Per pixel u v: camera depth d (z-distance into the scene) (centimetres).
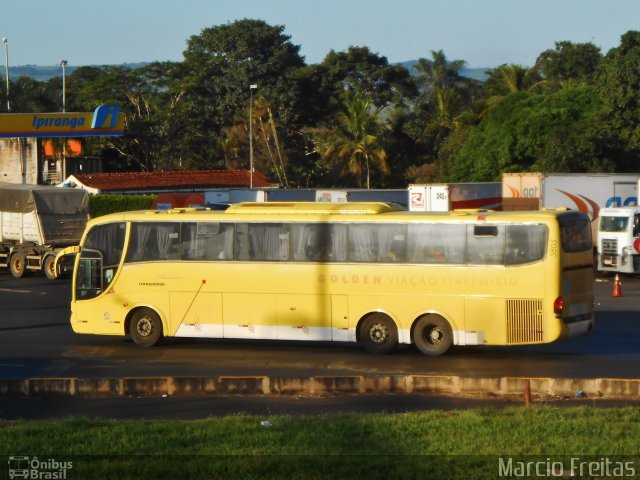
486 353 3297
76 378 2705
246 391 2531
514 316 3150
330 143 12338
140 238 3538
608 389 2419
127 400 2483
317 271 3347
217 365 3112
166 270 3497
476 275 3186
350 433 1927
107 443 1877
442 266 3222
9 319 4306
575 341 3544
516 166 9431
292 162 12912
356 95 12862
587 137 8750
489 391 2456
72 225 6194
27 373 2986
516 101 9725
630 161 8888
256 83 13338
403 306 3262
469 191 7275
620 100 8762
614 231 5912
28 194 6112
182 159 12800
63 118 9312
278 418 2091
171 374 2947
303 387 2516
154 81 12594
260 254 3406
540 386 2445
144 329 3531
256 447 1822
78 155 11119
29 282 5934
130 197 8712
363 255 3306
